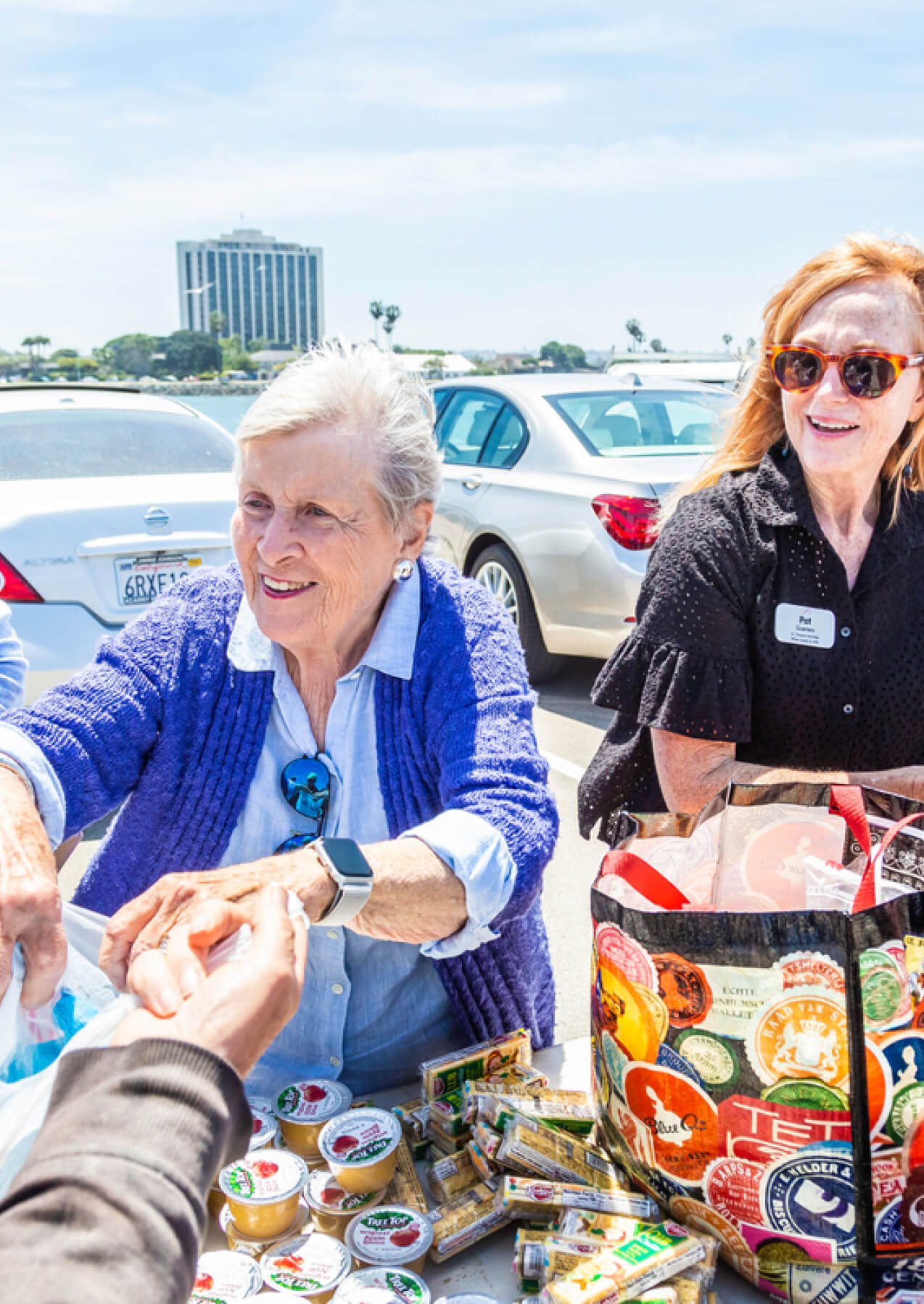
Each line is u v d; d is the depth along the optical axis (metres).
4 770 1.26
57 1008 1.04
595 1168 1.12
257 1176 1.09
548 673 5.87
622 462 5.40
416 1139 1.24
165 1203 0.52
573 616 5.42
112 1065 0.59
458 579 1.49
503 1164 1.12
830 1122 0.93
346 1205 1.10
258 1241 1.07
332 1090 1.29
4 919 1.04
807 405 1.54
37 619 4.02
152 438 4.90
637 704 1.63
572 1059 1.46
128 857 1.44
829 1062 0.92
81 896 1.46
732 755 1.61
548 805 1.31
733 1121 0.96
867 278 1.53
